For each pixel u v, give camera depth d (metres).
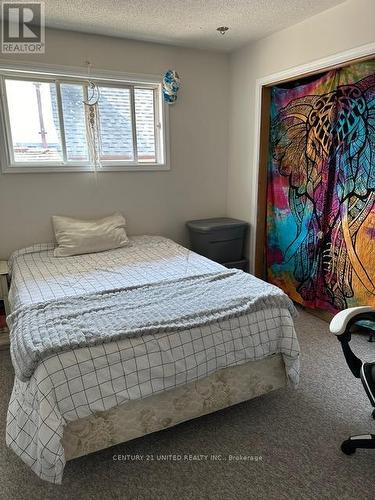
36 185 2.99
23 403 1.47
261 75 3.15
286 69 2.88
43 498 1.45
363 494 1.45
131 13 2.53
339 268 2.79
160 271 2.52
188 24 2.75
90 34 2.91
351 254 2.66
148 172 3.41
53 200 3.08
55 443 1.33
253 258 3.59
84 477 1.54
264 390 1.93
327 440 1.73
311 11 2.51
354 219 2.60
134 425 1.61
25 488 1.49
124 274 2.47
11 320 1.83
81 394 1.42
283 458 1.63
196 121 3.53
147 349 1.55
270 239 3.48
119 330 1.57
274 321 1.87
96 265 2.67
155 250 3.05
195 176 3.65
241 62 3.37
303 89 2.88
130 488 1.49
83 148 3.16
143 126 3.36
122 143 3.29
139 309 1.80
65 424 1.40
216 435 1.78
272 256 3.49
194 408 1.75
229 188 3.82
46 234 3.12
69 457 1.50
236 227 3.47
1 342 2.56
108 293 2.02
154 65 3.21
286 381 1.98
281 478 1.53
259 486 1.49
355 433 1.78
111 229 3.10
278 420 1.87
